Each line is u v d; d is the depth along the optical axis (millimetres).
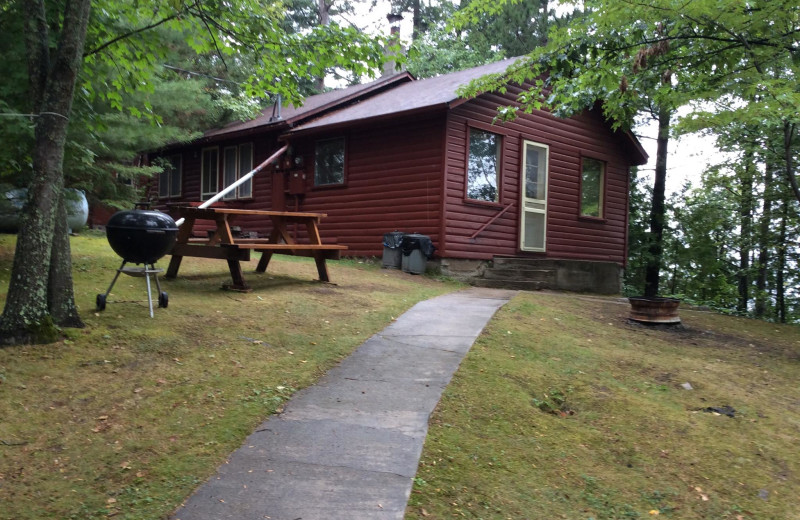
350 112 13398
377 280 9633
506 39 24500
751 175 14930
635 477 3723
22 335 4508
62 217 5000
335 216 13258
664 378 5695
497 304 8148
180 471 3039
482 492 3160
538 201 13211
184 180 17594
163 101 11359
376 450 3396
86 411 3646
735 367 6445
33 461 3084
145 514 2666
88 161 7148
